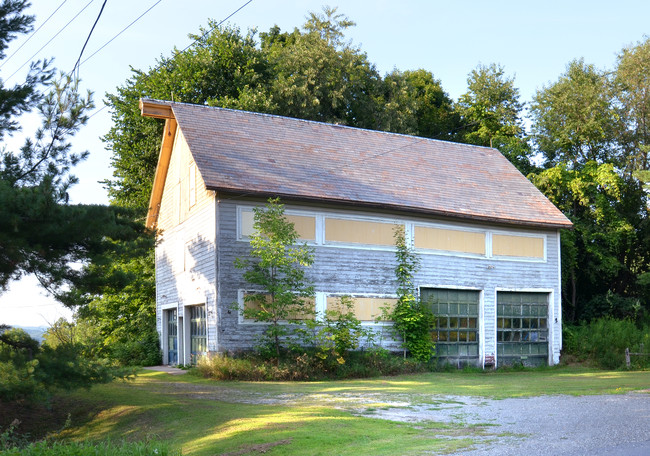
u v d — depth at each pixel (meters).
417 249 25.45
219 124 25.95
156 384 19.02
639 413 12.21
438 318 25.84
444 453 8.97
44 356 14.08
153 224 30.05
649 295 36.44
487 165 31.58
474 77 49.25
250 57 38.72
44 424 14.84
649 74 38.94
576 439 9.62
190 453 10.41
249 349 21.88
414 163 28.92
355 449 9.61
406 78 47.19
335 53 43.28
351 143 28.55
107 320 31.45
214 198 22.17
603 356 27.81
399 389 17.62
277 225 21.09
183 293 25.34
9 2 16.52
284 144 26.33
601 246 35.94
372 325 24.12
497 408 13.60
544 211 29.05
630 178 38.12
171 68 37.59
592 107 39.09
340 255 23.73
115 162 35.88
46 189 13.56
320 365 21.33
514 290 27.70
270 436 10.60
